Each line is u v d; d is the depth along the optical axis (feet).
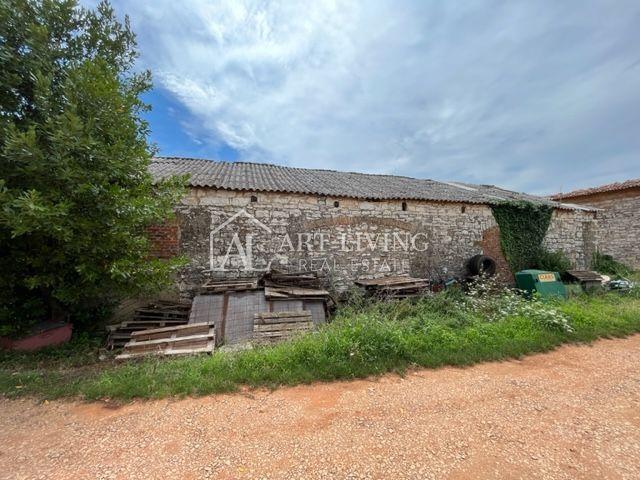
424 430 9.03
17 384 11.88
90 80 13.87
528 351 15.52
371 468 7.43
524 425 9.37
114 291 17.44
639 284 30.40
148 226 22.34
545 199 43.93
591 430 9.16
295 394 11.15
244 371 12.32
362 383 12.08
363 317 17.03
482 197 35.40
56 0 15.30
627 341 17.42
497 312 20.79
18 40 14.24
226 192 24.48
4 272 15.31
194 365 13.12
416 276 30.30
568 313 19.94
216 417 9.63
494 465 7.61
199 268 23.48
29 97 14.90
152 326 19.61
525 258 35.22
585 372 13.38
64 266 15.87
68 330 17.83
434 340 15.65
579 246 39.83
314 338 14.96
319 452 8.00
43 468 7.45
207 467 7.44
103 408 10.26
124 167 14.98
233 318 19.69
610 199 48.83
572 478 7.21
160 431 8.92
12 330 15.75
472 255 32.76
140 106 19.20
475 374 13.08
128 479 7.06
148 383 11.55
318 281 25.38
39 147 13.08
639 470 7.53
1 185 11.56
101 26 17.58
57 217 12.56
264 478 7.08
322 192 26.73
